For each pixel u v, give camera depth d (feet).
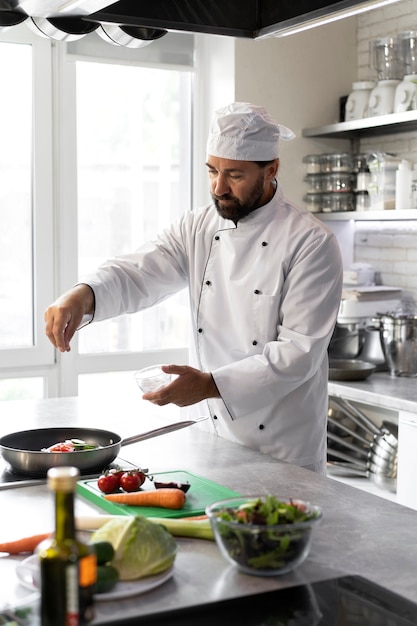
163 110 14.28
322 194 14.10
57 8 7.15
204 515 5.72
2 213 13.39
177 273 9.24
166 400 7.16
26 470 6.54
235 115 8.15
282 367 7.69
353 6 6.82
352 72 14.47
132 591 4.43
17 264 13.57
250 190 8.29
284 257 8.35
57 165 13.53
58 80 13.39
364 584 4.62
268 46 13.75
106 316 8.55
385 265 14.16
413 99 12.51
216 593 4.49
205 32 7.79
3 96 13.19
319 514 4.77
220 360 8.80
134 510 5.78
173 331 14.75
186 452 7.46
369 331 13.28
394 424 12.48
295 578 4.72
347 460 12.62
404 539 5.36
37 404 9.33
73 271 13.78
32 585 4.49
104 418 8.65
